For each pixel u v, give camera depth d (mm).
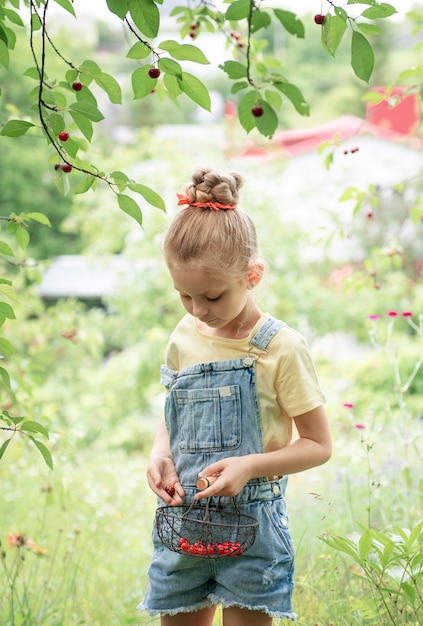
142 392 8781
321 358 8945
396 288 9070
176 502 1852
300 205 9117
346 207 9273
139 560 3322
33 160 15102
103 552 3301
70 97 7848
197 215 1861
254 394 1866
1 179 14969
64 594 2797
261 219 8297
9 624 2373
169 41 1768
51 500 3104
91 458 6145
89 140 1895
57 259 15219
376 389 8172
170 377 1994
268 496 1862
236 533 1834
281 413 1891
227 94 23562
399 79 2795
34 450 3303
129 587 3037
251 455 1795
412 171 9906
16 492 4164
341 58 22188
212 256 1805
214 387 1893
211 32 3021
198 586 1916
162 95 2471
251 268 1881
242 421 1867
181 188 1998
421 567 1981
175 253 1839
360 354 10711
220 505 1852
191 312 1889
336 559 2535
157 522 1825
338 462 3891
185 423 1923
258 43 2832
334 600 2375
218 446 1872
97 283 13805
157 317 8734
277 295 8633
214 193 1868
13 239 9992
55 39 16375
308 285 8844
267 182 8477
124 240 8578
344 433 5180
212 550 1752
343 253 9617
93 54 21281
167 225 1959
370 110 3254
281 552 1848
